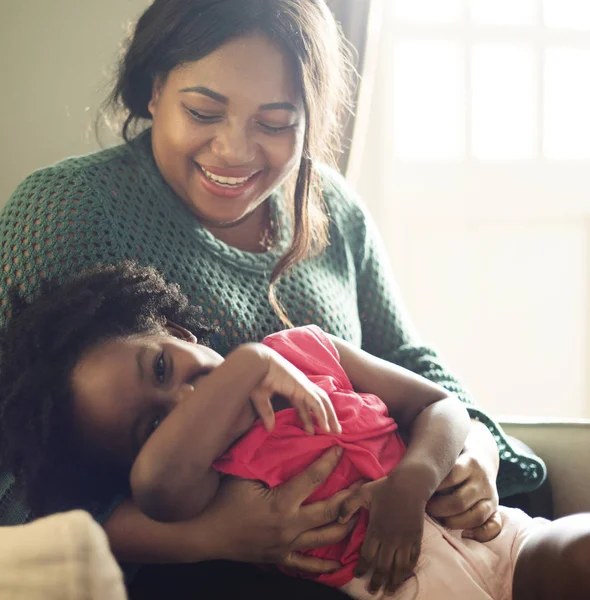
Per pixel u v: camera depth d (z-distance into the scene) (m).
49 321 0.98
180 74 1.08
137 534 0.95
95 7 1.89
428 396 1.09
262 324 1.20
